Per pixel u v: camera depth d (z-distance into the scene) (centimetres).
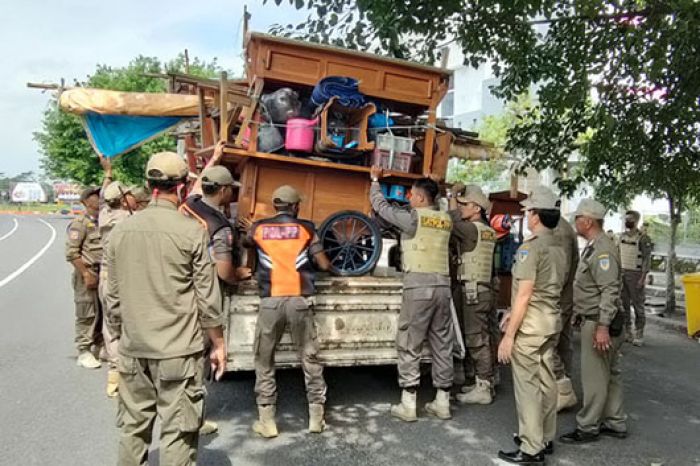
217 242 456
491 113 2544
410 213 521
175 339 324
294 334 479
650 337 960
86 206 638
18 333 804
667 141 676
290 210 484
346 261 561
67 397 554
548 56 717
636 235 898
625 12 599
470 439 482
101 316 650
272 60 537
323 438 476
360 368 682
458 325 569
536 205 449
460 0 630
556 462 448
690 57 590
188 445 332
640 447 480
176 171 336
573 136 712
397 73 571
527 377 441
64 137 3528
